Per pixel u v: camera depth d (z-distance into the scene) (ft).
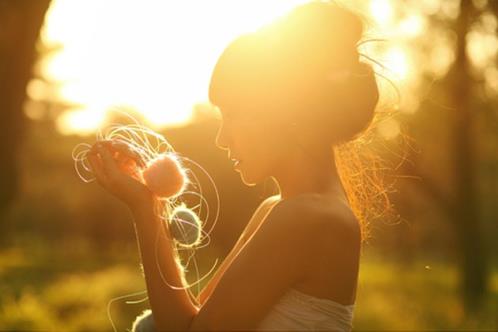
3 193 53.62
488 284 69.15
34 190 209.46
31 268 104.68
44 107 177.17
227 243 104.12
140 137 7.87
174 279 7.03
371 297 63.00
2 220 55.77
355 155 8.05
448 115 58.08
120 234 213.05
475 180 68.64
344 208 7.04
